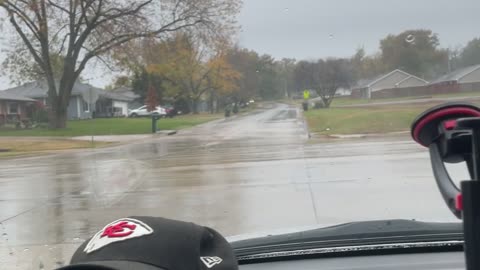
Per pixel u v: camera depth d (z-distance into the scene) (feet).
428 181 36.86
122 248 4.21
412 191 33.45
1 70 139.95
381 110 120.78
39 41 136.15
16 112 200.54
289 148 71.92
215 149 78.79
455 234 8.10
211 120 174.81
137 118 203.00
